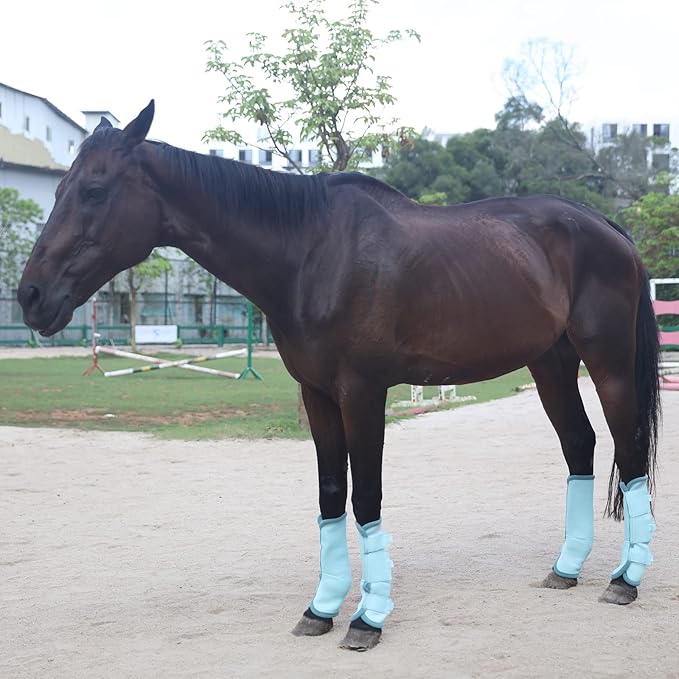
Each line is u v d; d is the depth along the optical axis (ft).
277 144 33.12
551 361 13.87
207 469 25.91
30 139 137.18
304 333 11.15
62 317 10.80
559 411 14.01
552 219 12.92
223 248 11.36
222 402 45.75
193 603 13.05
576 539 13.78
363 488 11.25
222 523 18.74
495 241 12.14
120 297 133.90
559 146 130.41
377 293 11.00
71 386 55.06
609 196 131.03
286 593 13.51
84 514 19.86
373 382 11.16
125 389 53.42
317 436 11.94
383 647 11.04
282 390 53.11
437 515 19.02
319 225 11.28
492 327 11.84
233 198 11.26
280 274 11.27
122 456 28.48
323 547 12.00
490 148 134.10
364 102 32.19
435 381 11.98
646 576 14.11
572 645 10.98
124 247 11.05
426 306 11.37
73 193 10.87
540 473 24.47
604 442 30.12
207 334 137.69
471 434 32.86
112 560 15.75
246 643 11.32
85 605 13.07
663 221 84.12
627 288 13.17
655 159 138.21
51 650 11.16
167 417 39.42
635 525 12.97
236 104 32.17
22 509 20.45
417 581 13.98
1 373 66.39
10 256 112.68
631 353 13.24
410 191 124.57
